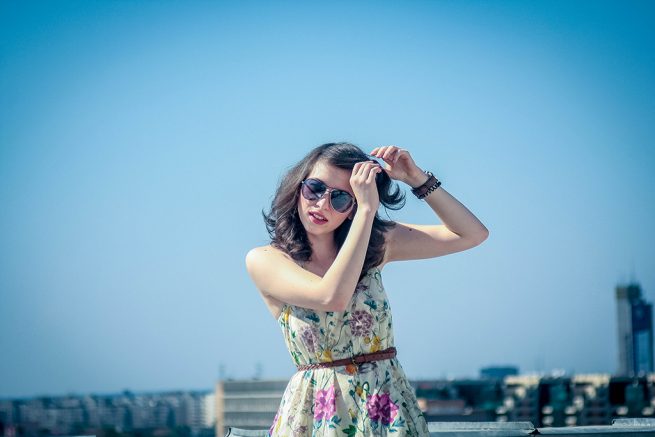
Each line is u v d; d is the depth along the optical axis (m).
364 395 3.52
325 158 3.66
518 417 100.81
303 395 3.59
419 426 3.56
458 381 113.75
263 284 3.68
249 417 117.81
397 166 3.89
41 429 140.75
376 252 3.68
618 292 162.50
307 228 3.69
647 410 83.81
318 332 3.57
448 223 3.90
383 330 3.61
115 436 153.62
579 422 94.12
